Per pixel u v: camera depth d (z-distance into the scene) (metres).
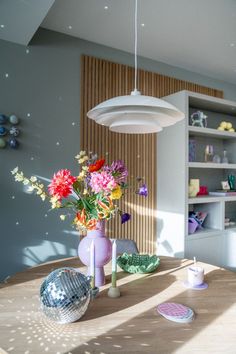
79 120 2.61
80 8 2.14
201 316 1.05
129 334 0.93
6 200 2.29
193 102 3.10
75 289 0.98
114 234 2.79
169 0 2.00
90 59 2.67
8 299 1.18
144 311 1.09
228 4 2.03
